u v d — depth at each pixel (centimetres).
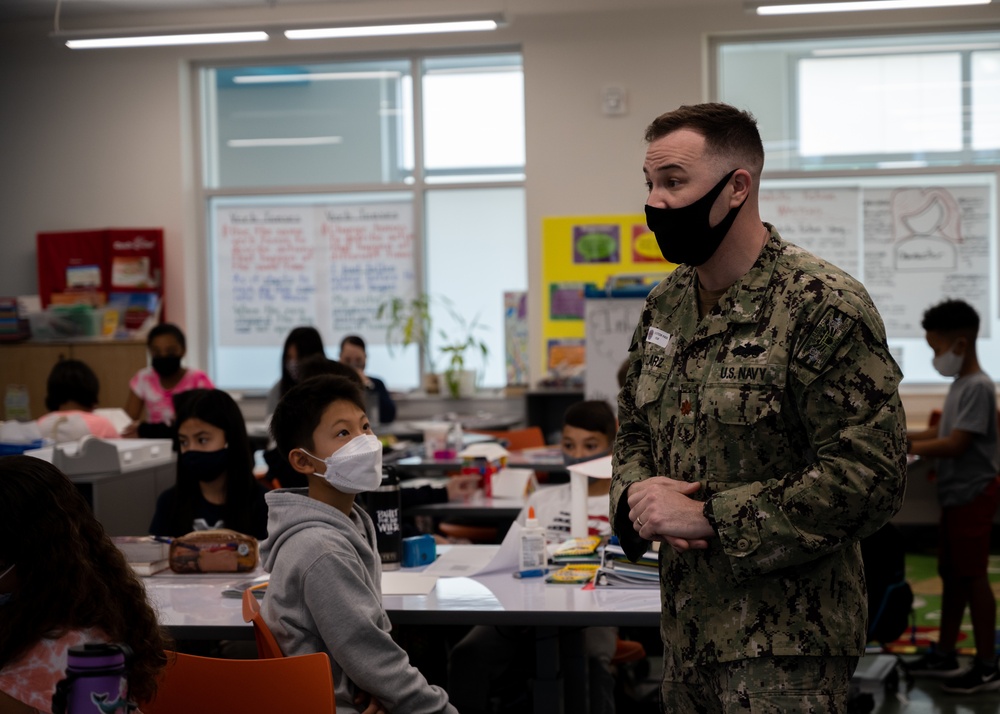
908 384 723
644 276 582
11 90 796
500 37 744
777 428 152
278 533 213
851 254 729
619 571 254
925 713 371
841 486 143
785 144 738
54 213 795
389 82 785
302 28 607
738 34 733
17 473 155
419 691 203
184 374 570
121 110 784
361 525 227
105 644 133
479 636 312
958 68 720
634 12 728
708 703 161
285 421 220
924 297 721
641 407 171
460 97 781
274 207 798
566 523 333
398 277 790
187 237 786
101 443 365
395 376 794
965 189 716
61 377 466
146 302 764
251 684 185
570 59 736
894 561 371
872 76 728
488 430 667
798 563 147
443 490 412
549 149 741
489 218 784
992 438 406
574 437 389
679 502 153
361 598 204
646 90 729
